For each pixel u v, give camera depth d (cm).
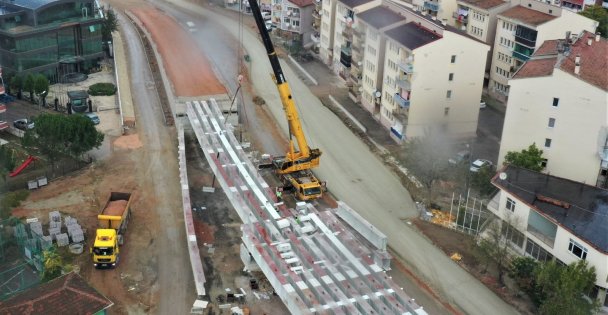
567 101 6962
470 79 8725
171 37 13262
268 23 14512
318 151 7762
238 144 8112
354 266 5738
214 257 6338
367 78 10006
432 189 7650
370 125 9588
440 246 6606
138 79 11194
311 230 6331
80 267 6125
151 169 8088
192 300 5734
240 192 6956
